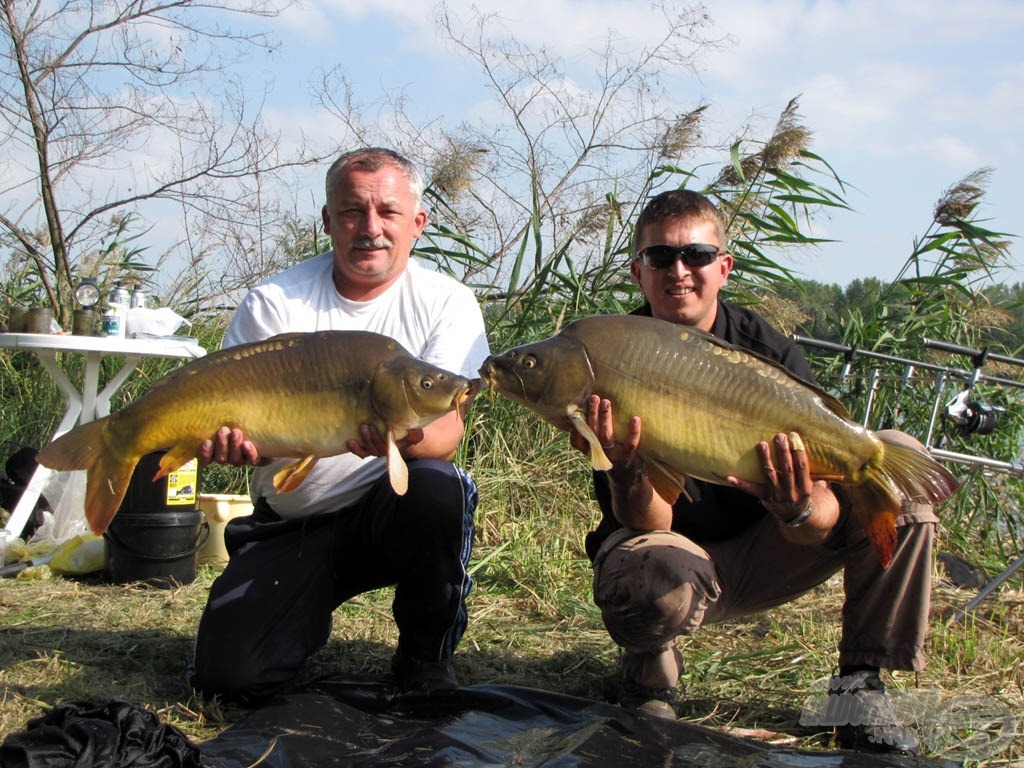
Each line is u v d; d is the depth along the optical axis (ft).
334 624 7.40
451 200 13.16
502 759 4.81
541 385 4.86
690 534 6.18
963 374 8.74
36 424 12.20
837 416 4.80
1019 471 8.48
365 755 4.88
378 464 6.17
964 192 12.10
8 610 7.52
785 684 6.45
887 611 5.51
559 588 8.61
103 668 6.32
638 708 5.69
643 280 6.03
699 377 4.80
